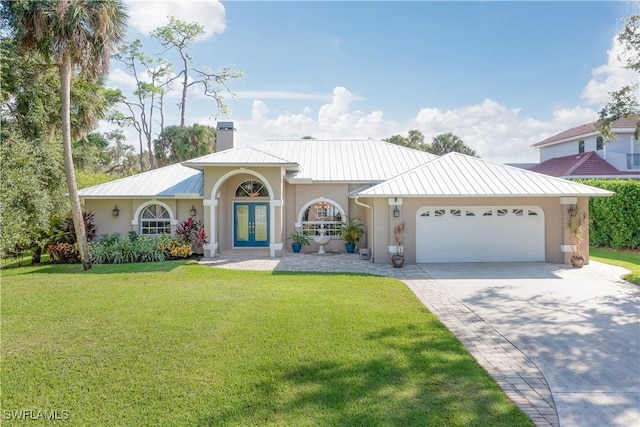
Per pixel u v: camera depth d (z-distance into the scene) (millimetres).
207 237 18797
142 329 7730
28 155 15641
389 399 5090
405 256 16797
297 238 20656
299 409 4859
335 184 21109
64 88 15016
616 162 29594
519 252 16859
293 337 7324
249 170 18859
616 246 20562
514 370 6168
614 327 8258
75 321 8250
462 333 7930
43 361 6293
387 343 7086
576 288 11977
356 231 20203
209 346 6875
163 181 21406
